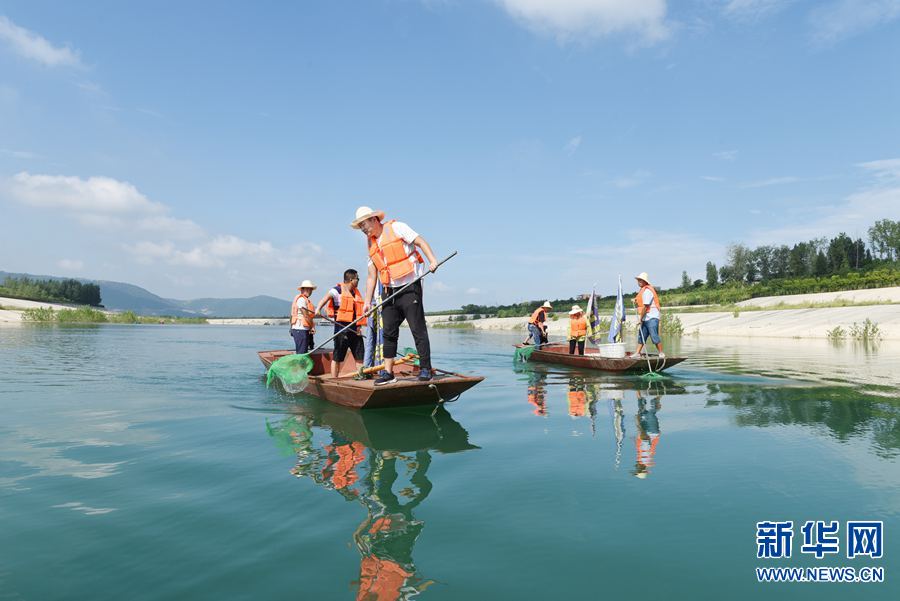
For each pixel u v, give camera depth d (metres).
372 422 5.77
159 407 6.63
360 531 2.88
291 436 5.10
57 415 6.08
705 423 5.54
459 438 5.02
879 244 62.62
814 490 3.49
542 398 7.39
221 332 35.94
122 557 2.57
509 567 2.49
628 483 3.66
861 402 6.69
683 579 2.38
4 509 3.18
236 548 2.67
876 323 21.39
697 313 34.16
